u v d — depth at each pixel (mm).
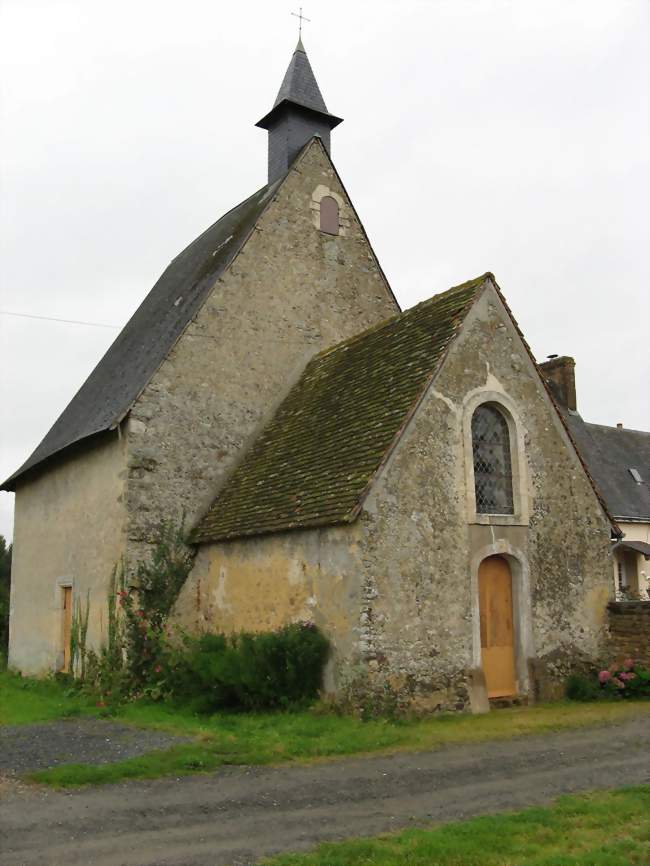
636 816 6078
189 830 5883
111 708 11562
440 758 8219
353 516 10352
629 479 27734
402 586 10680
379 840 5594
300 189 16984
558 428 12938
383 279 17719
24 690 14789
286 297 16297
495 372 12320
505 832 5691
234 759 8031
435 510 11211
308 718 10023
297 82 18484
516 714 10766
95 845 5531
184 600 13852
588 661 12516
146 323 18562
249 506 13062
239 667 10672
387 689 10289
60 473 16953
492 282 12609
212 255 17625
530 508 12305
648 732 9445
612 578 13086
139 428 14102
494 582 11906
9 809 6387
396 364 12695
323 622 10875
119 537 13805
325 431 13008
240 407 15289
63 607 16203
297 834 5789
